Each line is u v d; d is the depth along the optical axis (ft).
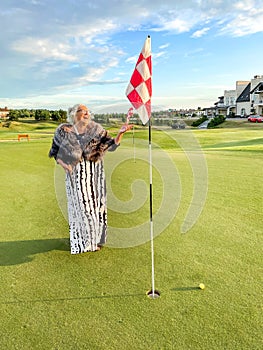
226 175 26.03
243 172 27.12
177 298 9.38
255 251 12.35
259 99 171.94
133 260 11.91
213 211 17.13
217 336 7.77
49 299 9.57
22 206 19.44
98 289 10.02
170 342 7.63
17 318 8.71
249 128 87.30
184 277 10.55
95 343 7.71
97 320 8.53
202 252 12.39
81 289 10.05
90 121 11.66
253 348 7.38
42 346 7.67
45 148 52.34
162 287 10.00
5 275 11.07
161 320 8.42
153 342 7.65
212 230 14.57
